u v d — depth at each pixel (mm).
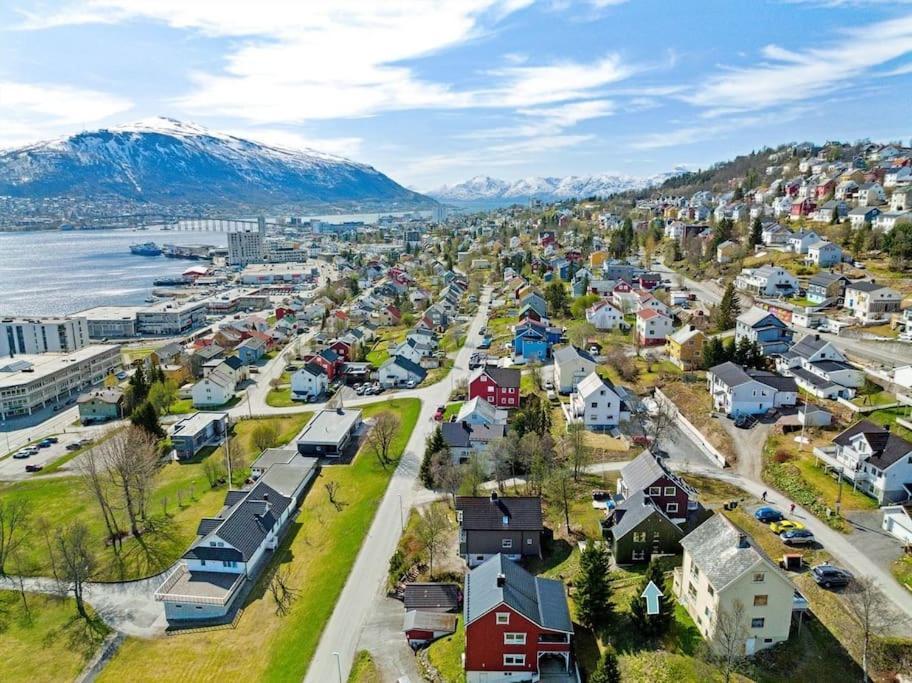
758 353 87062
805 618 41781
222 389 105250
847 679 37188
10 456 89875
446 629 46969
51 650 50406
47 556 63375
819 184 184250
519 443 69875
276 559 60500
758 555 39094
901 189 146000
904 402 69625
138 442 74688
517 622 40844
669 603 41594
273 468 75312
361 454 81938
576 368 92312
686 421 78375
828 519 54219
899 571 46375
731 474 65062
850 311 100938
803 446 66312
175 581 55781
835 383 75375
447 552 57906
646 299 121000
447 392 103438
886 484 54656
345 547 60344
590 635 44062
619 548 51281
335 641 47844
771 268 121625
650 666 39281
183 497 74750
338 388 110625
